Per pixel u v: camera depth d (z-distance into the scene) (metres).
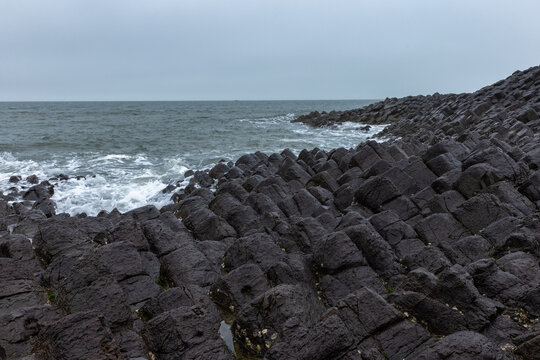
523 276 6.71
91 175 24.14
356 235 8.11
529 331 5.53
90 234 9.86
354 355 5.25
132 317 6.42
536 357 5.05
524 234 7.84
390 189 10.83
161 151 34.56
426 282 6.27
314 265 7.72
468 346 4.71
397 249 8.73
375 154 15.39
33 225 11.23
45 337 5.09
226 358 5.66
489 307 5.78
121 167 27.20
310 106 160.12
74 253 7.49
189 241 9.49
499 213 9.18
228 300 7.00
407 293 6.10
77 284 6.13
